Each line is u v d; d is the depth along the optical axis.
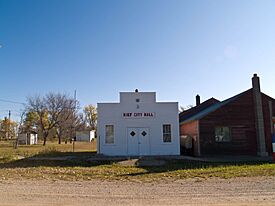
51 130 77.62
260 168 17.14
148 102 28.59
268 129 28.83
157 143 28.19
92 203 8.95
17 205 8.67
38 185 12.63
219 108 28.81
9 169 18.88
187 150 30.00
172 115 28.55
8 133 84.81
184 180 13.64
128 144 28.05
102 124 28.22
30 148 45.81
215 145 28.19
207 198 9.52
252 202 8.75
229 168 17.61
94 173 16.72
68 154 30.05
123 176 15.46
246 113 28.98
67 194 10.50
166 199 9.45
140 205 8.56
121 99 28.52
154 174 15.97
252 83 29.56
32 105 70.88
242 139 28.55
